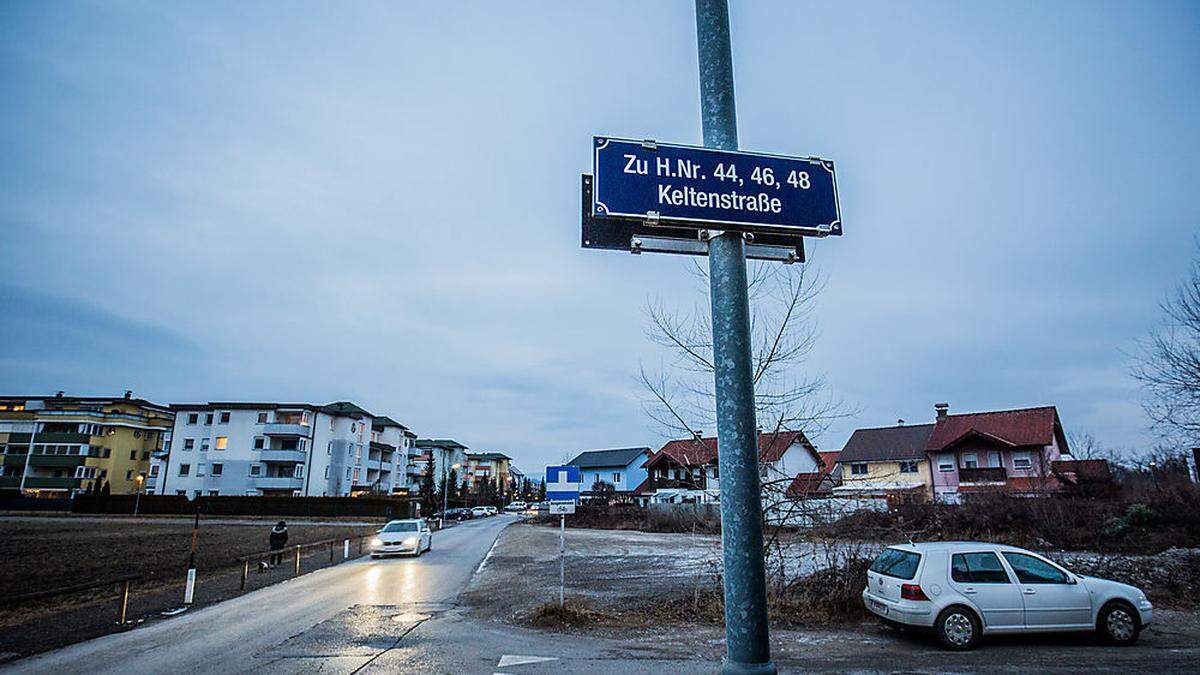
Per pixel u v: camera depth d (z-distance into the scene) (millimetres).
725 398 2816
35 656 8570
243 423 65438
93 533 34969
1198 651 8328
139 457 74750
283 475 65312
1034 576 8984
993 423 41938
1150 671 7246
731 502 2670
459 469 122062
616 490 71375
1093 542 18125
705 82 3398
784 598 11258
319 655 8516
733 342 2893
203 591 14891
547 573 18250
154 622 11031
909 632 9703
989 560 9047
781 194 3314
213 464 64500
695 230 3373
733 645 2549
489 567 20156
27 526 41156
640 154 3191
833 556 11633
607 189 3105
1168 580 12453
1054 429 42344
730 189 3244
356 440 74000
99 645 9219
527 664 8023
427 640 9461
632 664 8023
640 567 19344
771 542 11633
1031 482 31172
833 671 7387
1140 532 18359
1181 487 20688
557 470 12125
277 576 17734
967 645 8531
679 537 33312
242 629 10359
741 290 3047
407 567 20312
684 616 11211
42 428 69688
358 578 17391
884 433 47094
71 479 67812
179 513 56562
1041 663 7703
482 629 10297
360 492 73250
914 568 9070
